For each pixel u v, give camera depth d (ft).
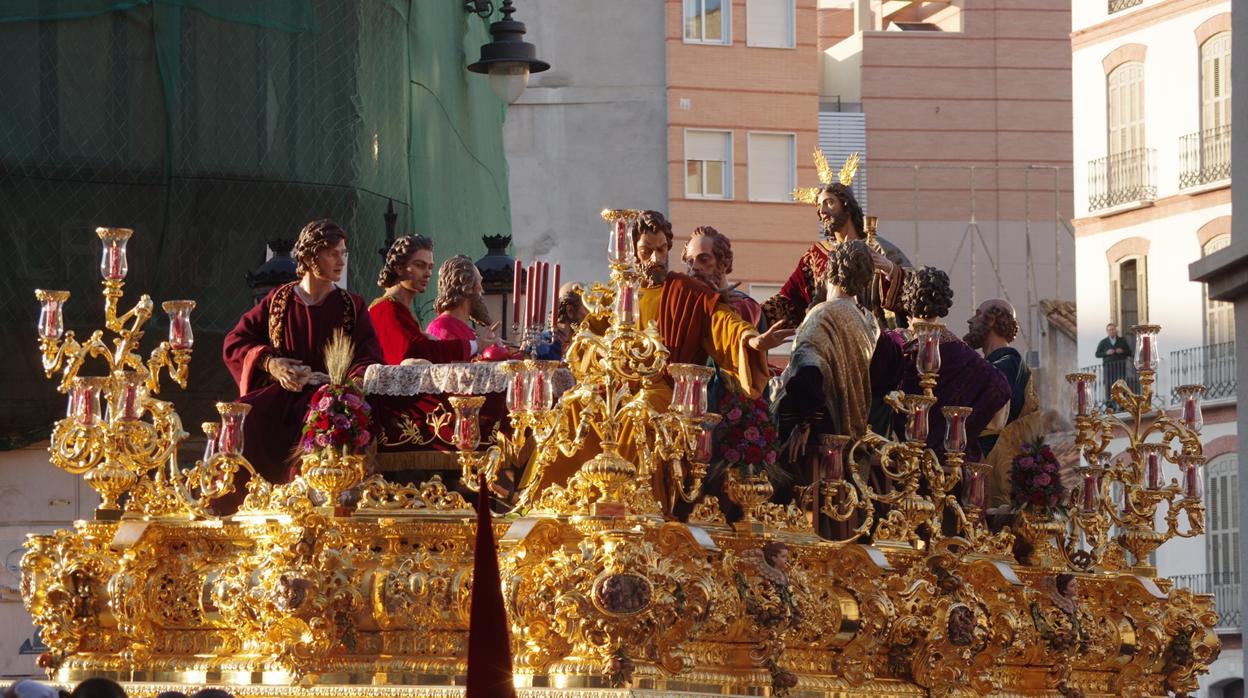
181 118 77.97
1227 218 166.20
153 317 78.07
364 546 45.98
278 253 65.98
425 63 87.20
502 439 46.32
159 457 48.85
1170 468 154.81
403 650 45.57
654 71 165.07
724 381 49.75
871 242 61.41
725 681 46.24
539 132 162.71
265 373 51.06
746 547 47.47
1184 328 168.25
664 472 48.29
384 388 48.98
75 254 76.89
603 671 43.73
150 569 47.65
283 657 45.14
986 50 210.79
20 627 77.46
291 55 79.71
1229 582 152.15
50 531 77.97
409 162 85.20
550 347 51.88
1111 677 59.21
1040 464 57.06
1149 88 173.06
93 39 77.10
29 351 76.59
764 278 169.99
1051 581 56.54
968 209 207.92
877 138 208.54
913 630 51.44
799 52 171.01
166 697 40.01
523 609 44.50
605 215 45.52
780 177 170.81
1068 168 210.79
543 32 163.32
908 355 57.72
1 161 75.41
